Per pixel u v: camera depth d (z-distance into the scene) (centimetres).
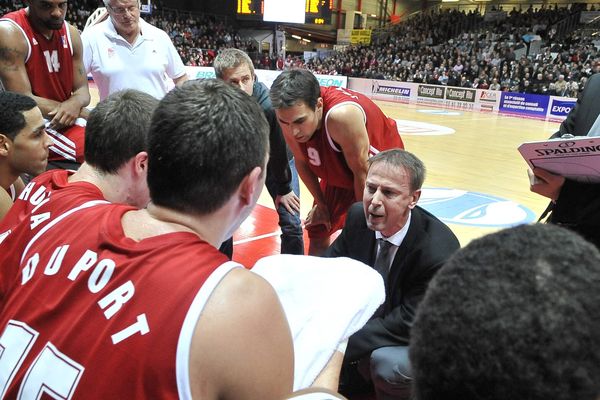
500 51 1619
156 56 247
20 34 188
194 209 73
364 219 176
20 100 165
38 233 85
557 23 1767
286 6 1959
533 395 38
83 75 219
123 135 104
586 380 38
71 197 91
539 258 41
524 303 39
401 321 158
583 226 130
